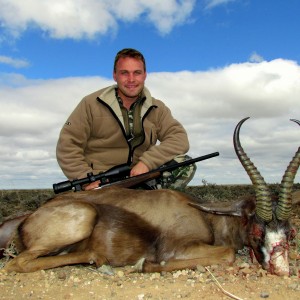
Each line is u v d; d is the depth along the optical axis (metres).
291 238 1.41
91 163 1.96
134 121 1.93
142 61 1.89
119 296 1.19
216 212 1.48
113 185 1.71
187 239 1.48
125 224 1.47
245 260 1.53
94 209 1.46
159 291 1.21
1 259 1.57
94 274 1.39
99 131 1.92
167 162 1.91
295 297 1.16
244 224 1.46
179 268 1.40
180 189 2.01
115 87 1.94
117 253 1.47
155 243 1.49
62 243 1.42
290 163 1.34
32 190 4.45
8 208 2.97
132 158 1.97
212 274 1.32
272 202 1.39
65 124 1.92
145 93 1.96
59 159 1.92
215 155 1.85
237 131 1.41
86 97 1.93
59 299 1.18
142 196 1.53
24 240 1.45
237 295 1.17
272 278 1.30
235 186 4.27
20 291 1.24
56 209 1.45
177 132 2.00
